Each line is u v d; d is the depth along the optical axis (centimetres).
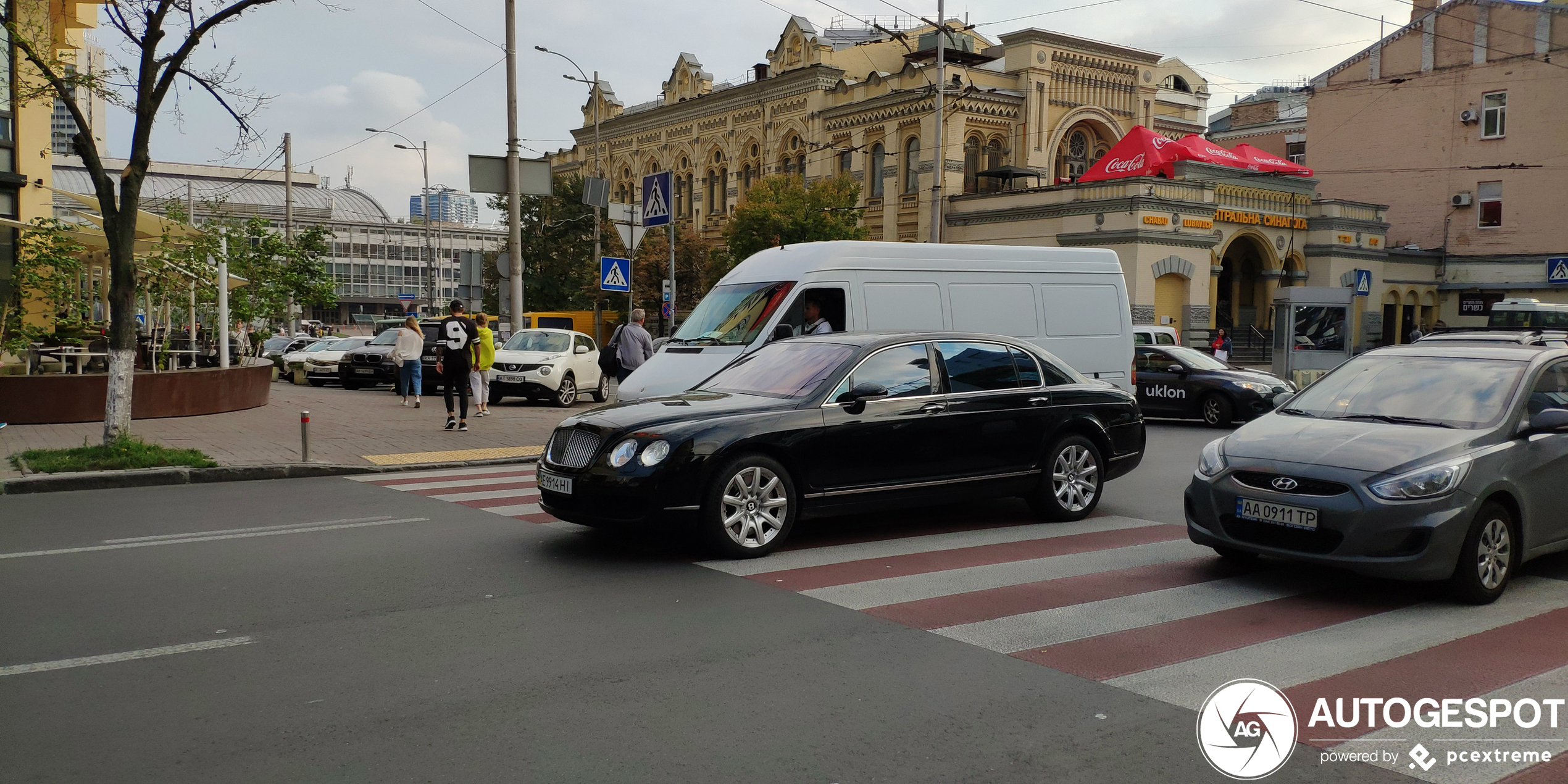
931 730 409
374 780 359
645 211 1917
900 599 604
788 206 3756
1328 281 3781
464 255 2002
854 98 4294
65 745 386
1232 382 1748
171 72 1134
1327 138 4538
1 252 1546
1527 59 3925
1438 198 4206
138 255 1844
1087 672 477
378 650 501
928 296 1245
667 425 694
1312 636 537
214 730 402
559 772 367
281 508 905
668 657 494
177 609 568
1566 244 3866
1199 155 3403
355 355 2472
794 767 373
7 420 1434
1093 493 881
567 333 2181
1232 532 651
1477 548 595
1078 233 3419
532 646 509
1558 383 688
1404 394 696
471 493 1004
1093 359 1375
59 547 729
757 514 712
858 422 749
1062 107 4141
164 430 1408
